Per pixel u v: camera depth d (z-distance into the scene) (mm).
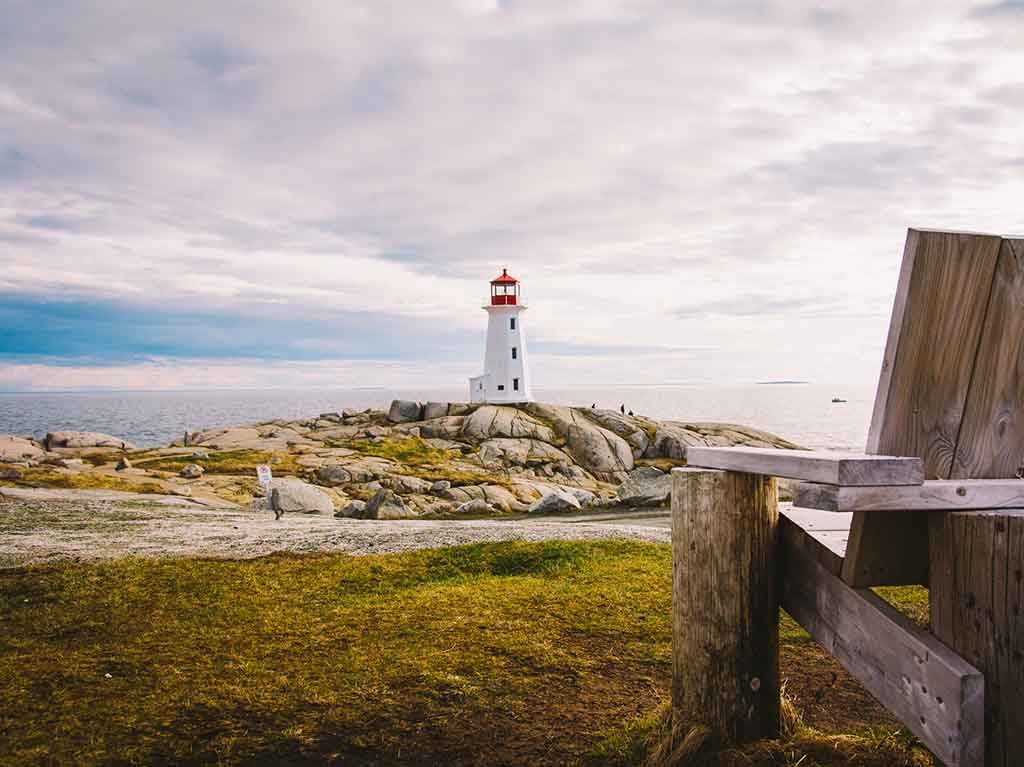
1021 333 3062
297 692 6398
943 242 2902
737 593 4207
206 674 6988
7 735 5660
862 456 2959
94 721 5875
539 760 5039
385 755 5207
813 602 3879
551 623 8656
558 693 6359
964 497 2932
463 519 34125
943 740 2883
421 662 7152
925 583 3449
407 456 53125
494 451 54625
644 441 59812
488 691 6391
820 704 6250
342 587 11250
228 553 14688
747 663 4246
